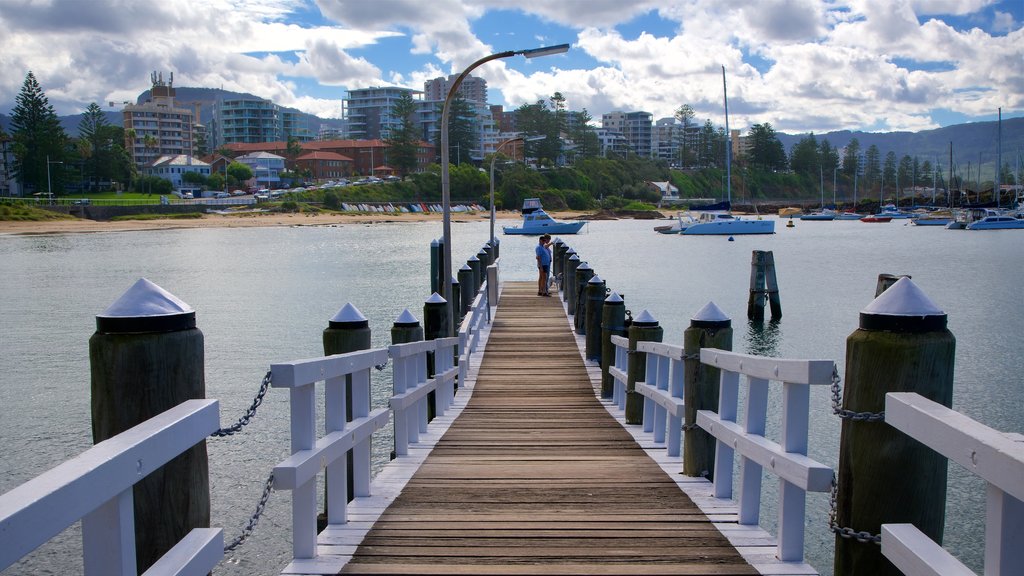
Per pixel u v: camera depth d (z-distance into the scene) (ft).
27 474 40.57
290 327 88.33
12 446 44.83
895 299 10.00
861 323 10.31
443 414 36.58
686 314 99.71
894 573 10.08
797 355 76.23
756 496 16.76
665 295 121.70
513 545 16.34
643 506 19.16
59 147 422.00
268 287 131.03
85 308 106.83
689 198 647.56
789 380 12.81
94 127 491.72
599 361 50.72
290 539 31.78
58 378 62.03
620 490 20.81
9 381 60.90
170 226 363.76
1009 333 84.69
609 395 40.98
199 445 9.66
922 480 9.91
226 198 480.64
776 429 45.19
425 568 15.02
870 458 10.00
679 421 24.90
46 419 49.96
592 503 19.56
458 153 583.58
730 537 16.33
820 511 35.12
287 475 12.94
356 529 17.31
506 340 60.39
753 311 97.76
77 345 77.71
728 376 18.19
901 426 8.36
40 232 318.04
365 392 19.42
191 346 9.95
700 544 16.15
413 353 25.96
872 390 9.95
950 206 444.96
